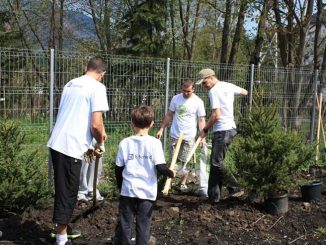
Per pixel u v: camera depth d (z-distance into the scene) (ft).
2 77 25.99
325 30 69.15
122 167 14.82
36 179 19.75
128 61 29.71
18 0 78.07
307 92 38.70
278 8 49.65
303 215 20.48
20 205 19.19
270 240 17.78
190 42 85.05
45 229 17.89
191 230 18.29
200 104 24.70
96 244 16.58
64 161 15.65
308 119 38.96
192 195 23.88
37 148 22.40
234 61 53.62
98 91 15.67
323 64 50.19
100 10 81.10
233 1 52.39
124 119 29.71
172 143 24.94
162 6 60.59
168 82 30.53
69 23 84.43
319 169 29.45
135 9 60.95
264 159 20.08
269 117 20.90
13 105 26.35
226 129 21.27
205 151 23.77
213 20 84.69
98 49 83.66
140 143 14.61
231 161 22.47
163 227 18.48
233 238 17.70
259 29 51.03
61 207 15.85
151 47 59.00
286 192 20.80
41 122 26.76
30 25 80.79
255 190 20.35
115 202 21.29
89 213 19.20
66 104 15.85
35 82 26.86
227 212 19.88
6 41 76.28
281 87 36.86
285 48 50.44
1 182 18.79
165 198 23.03
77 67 27.89
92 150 17.16
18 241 16.70
